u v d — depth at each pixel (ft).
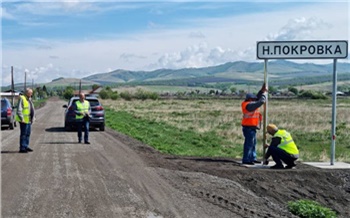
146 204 31.27
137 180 38.70
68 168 42.93
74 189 34.47
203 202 33.04
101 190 34.50
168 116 155.63
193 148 70.90
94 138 72.90
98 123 86.58
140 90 437.58
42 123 107.86
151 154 55.83
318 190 42.34
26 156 50.34
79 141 65.31
